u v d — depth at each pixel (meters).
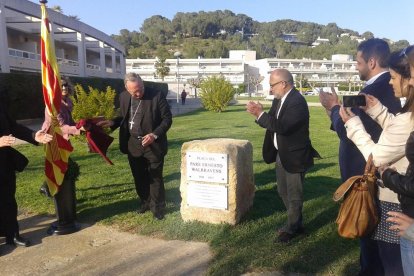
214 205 4.79
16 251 4.33
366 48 3.14
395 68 2.33
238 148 4.81
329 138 13.44
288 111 4.05
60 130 4.72
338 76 107.56
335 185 6.65
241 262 3.84
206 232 4.61
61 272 3.82
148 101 4.98
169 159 9.35
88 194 6.38
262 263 3.81
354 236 2.56
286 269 3.71
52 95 4.66
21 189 6.77
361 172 3.13
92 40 43.38
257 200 5.80
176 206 5.64
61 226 4.77
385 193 2.60
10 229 4.41
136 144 5.04
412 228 2.06
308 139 4.27
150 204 5.25
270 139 4.53
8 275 3.80
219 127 17.55
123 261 4.01
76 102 10.91
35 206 5.84
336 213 5.18
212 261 3.93
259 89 101.19
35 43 34.81
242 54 111.94
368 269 3.22
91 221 5.18
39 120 23.11
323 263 3.81
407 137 2.22
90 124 4.86
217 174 4.72
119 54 54.75
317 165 8.41
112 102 11.21
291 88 4.18
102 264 3.96
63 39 37.09
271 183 6.82
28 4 27.27
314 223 4.85
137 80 4.85
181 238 4.53
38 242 4.56
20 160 4.46
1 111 4.32
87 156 9.89
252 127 17.28
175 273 3.72
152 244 4.41
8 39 32.25
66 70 34.44
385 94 3.02
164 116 5.02
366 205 2.54
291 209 4.29
